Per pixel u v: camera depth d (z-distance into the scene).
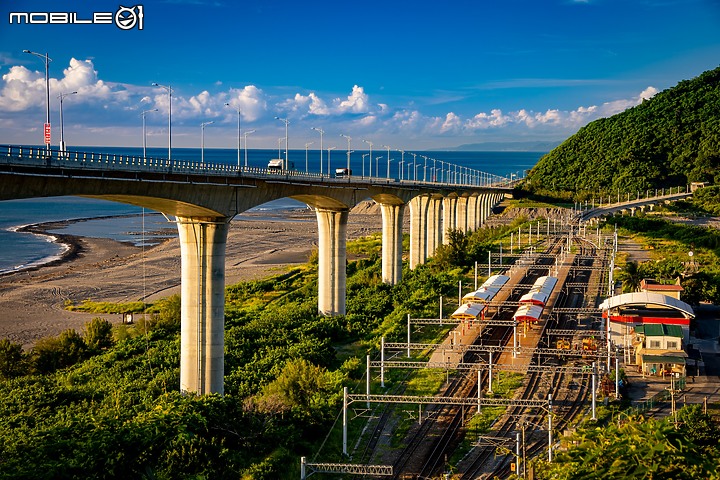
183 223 72.12
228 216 73.38
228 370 75.81
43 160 53.28
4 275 140.75
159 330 92.38
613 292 99.69
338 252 101.06
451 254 134.12
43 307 113.94
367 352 80.12
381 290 116.25
